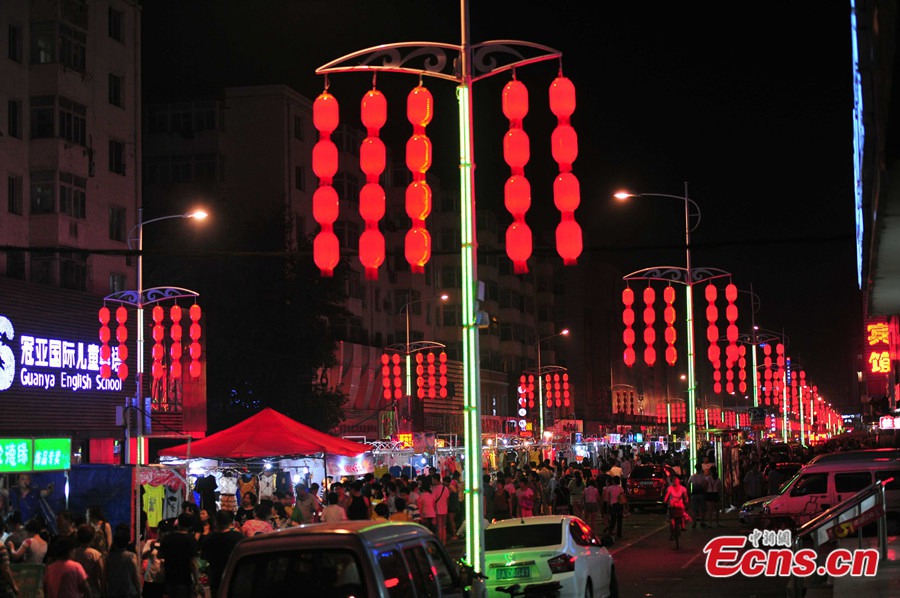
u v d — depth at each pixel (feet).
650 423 435.94
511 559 52.34
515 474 110.93
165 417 143.95
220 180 184.96
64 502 63.87
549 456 196.65
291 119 193.36
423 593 34.37
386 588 32.01
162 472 67.72
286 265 168.35
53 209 130.41
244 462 91.45
